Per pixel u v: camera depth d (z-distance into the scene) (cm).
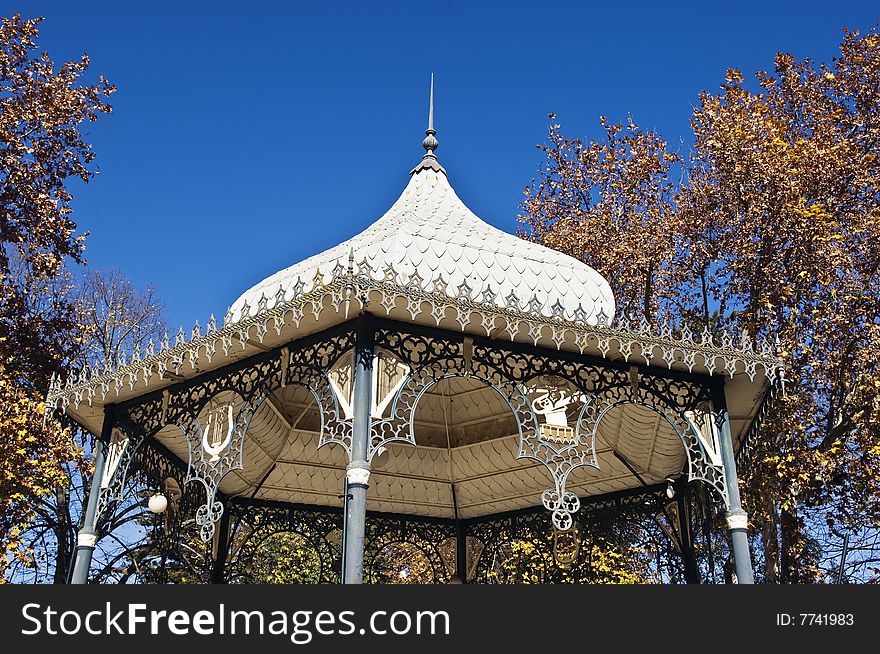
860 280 1748
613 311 1265
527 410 1011
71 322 1831
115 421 1168
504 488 1605
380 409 945
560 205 2383
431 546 1681
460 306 945
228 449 1055
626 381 1072
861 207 1836
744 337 1083
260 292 1255
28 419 1389
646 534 1703
